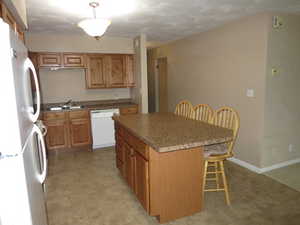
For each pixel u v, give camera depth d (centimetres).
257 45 298
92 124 426
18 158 99
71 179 305
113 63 455
